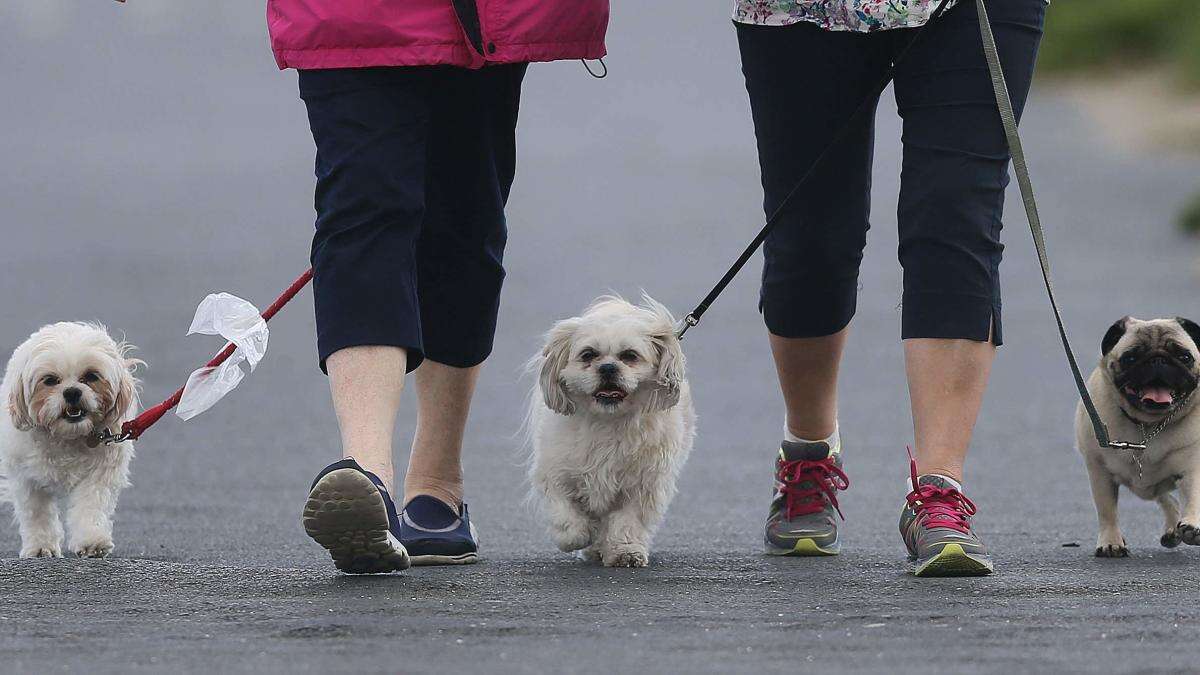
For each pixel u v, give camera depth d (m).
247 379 19.39
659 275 26.73
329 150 8.24
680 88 59.69
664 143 46.72
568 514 9.30
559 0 8.53
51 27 81.25
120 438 10.26
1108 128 48.31
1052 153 43.47
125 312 23.72
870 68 9.05
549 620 6.87
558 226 32.88
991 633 6.58
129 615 7.04
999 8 8.48
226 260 29.22
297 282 9.16
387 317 8.09
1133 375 9.86
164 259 29.36
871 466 13.93
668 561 9.31
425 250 9.26
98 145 50.12
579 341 9.23
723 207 35.44
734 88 59.19
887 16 8.64
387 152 8.18
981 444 15.03
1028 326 21.73
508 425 16.22
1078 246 29.39
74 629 6.71
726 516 11.64
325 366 8.16
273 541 10.40
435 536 9.19
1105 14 60.47
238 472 13.78
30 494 10.91
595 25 8.79
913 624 6.79
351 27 8.12
